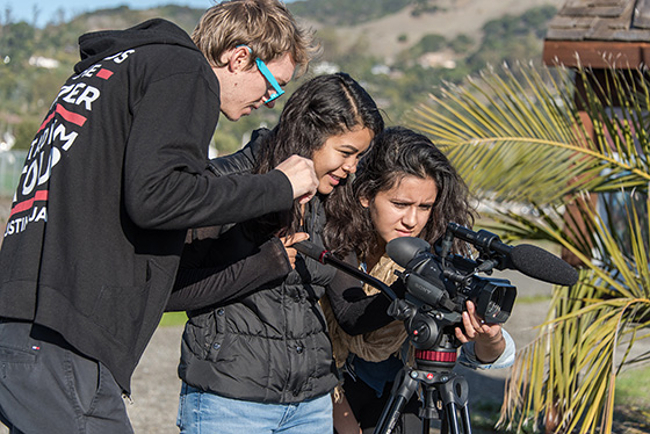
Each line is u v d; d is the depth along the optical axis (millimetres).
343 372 2955
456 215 2744
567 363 4070
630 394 6492
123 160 2078
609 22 6141
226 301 2391
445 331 2414
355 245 2797
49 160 2125
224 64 2340
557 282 2238
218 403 2377
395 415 2422
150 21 2256
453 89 4750
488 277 2342
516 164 4688
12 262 2133
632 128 5664
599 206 5609
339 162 2521
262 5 2361
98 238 2062
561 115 4746
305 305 2480
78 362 2088
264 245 2309
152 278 2131
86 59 2221
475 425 5637
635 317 4336
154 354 8016
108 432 2125
